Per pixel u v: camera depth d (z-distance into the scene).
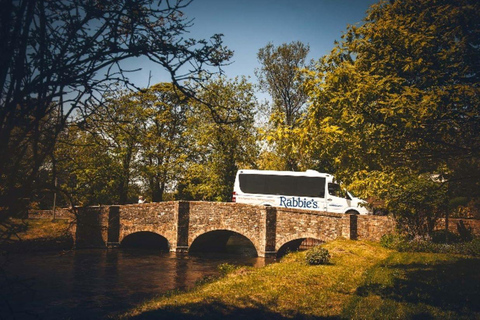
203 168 36.16
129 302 15.62
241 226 29.55
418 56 8.47
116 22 3.40
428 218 21.84
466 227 22.39
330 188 30.03
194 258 28.30
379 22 9.27
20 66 3.10
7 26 3.02
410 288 12.43
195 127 35.88
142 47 3.46
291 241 31.00
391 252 20.92
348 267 17.25
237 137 35.16
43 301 15.51
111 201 35.16
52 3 3.23
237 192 31.66
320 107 8.81
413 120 7.29
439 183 9.75
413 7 9.59
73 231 30.42
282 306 11.02
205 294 12.84
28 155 3.41
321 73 9.13
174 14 3.69
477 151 7.59
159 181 38.31
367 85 7.95
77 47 3.31
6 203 3.17
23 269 22.12
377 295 11.85
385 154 8.64
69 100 3.40
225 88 34.09
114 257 27.98
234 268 21.56
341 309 10.54
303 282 14.36
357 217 25.62
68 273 21.69
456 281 13.19
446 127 7.61
